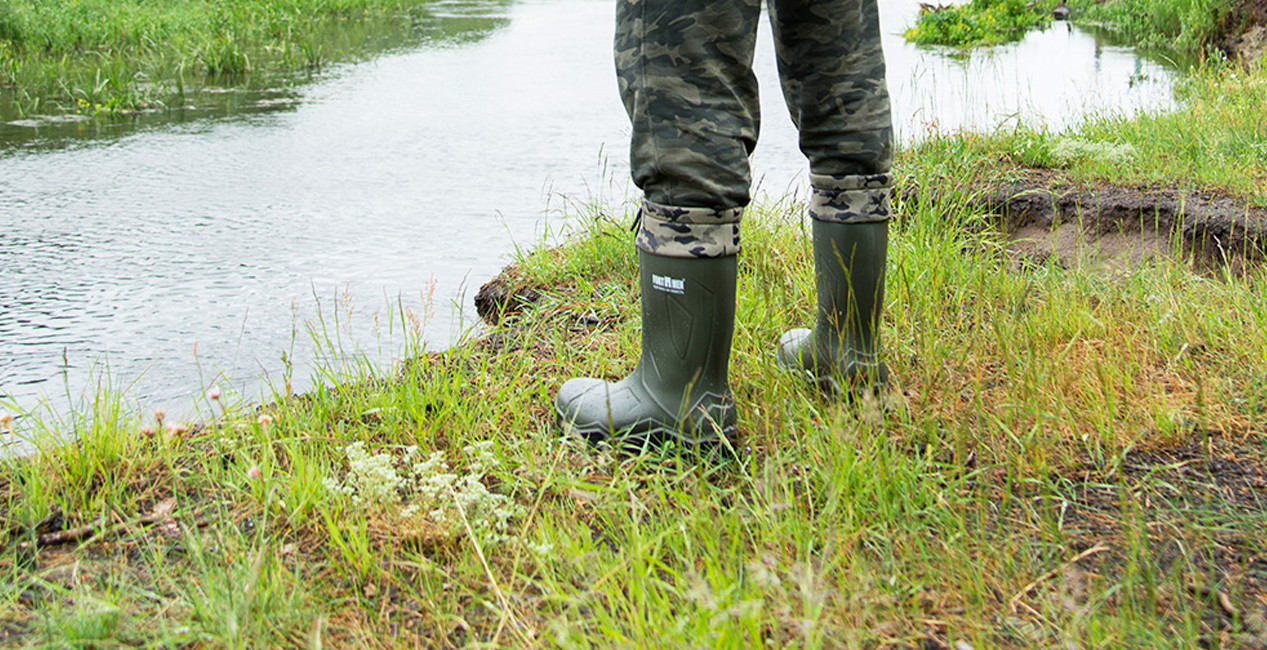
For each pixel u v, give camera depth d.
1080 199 4.11
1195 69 8.71
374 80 9.71
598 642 1.47
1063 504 1.86
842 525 1.77
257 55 11.29
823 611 1.53
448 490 1.83
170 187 5.70
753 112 2.02
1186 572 1.68
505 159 6.37
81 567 1.76
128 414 2.63
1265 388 2.30
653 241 2.00
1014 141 4.92
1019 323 2.66
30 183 5.77
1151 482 1.96
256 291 3.97
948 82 8.95
